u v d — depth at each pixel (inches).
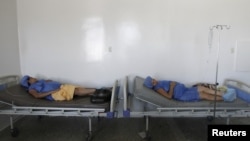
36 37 135.9
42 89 111.2
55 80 138.9
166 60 135.3
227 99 105.0
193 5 131.0
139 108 109.7
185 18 131.8
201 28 132.6
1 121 118.6
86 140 104.0
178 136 109.1
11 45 129.6
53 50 136.6
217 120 130.5
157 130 116.3
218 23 132.2
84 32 134.1
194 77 136.7
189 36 133.3
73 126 121.9
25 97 108.3
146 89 106.0
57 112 101.0
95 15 132.3
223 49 134.6
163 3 130.6
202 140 105.0
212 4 130.9
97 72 137.2
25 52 137.3
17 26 135.3
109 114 99.0
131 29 132.9
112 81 137.4
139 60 135.4
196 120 131.3
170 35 133.2
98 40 134.3
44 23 134.6
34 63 138.1
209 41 128.0
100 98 104.0
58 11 133.3
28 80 120.9
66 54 136.6
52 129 117.2
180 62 135.5
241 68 136.0
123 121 129.8
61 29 134.6
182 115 101.3
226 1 130.8
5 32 124.0
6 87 119.4
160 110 100.5
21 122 126.5
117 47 134.6
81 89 117.5
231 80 131.1
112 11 131.6
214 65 135.6
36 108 100.2
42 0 132.8
